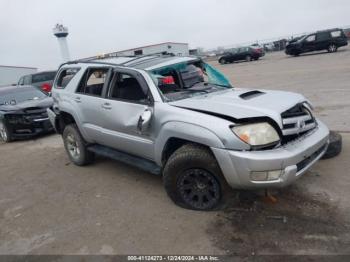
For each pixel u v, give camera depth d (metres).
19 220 4.14
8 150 8.04
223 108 3.56
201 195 3.71
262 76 16.25
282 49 44.59
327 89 10.34
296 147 3.36
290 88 11.48
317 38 25.06
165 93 4.22
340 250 2.90
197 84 5.02
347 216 3.37
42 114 8.72
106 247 3.34
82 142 5.59
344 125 6.40
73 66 5.69
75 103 5.33
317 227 3.24
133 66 4.51
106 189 4.75
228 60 31.91
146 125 3.93
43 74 16.22
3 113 8.74
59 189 4.98
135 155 4.62
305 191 3.95
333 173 4.35
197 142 3.48
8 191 5.20
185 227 3.51
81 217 4.02
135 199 4.32
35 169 6.14
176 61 4.72
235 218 3.55
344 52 23.75
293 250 2.96
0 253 3.46
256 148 3.23
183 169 3.67
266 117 3.37
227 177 3.35
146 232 3.52
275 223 3.38
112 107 4.54
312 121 3.86
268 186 3.24
